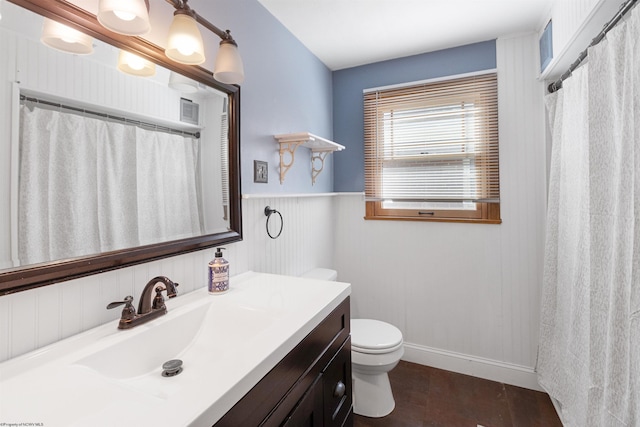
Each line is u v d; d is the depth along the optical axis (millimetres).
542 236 2018
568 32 1481
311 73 2273
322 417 1077
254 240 1654
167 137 1160
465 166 2205
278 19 1870
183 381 879
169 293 1063
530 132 2031
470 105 2182
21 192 771
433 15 1839
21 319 778
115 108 982
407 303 2396
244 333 1062
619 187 1118
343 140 2598
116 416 567
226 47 1126
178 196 1204
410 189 2363
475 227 2188
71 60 868
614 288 1134
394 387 2074
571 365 1571
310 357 1000
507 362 2123
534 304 2049
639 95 1001
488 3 1728
